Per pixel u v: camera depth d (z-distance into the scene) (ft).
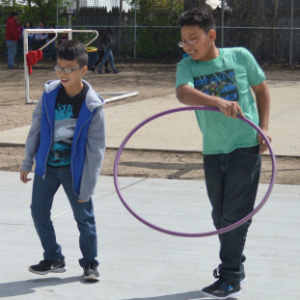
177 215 17.56
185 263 13.55
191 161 26.09
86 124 11.44
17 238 15.42
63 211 17.97
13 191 20.52
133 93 48.93
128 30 86.84
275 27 79.41
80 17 87.66
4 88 55.62
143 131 32.86
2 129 33.55
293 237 15.48
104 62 69.26
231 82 10.73
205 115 10.91
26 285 12.19
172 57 86.58
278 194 20.06
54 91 11.57
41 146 11.68
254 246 14.73
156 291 11.88
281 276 12.73
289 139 30.25
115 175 11.42
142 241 15.12
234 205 11.01
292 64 81.20
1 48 89.35
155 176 23.30
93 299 11.45
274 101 45.37
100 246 14.70
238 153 10.82
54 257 12.59
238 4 80.59
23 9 90.58
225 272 11.35
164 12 85.15
